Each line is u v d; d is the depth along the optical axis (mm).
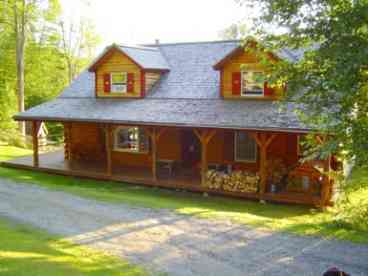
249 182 17469
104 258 10195
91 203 15609
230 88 19422
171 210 14719
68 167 22453
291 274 9492
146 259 10250
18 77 34656
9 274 8555
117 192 18359
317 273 9562
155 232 12273
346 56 8102
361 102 9148
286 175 18484
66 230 12336
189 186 18547
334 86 8695
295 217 14766
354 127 9078
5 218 13469
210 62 22312
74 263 9656
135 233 12172
